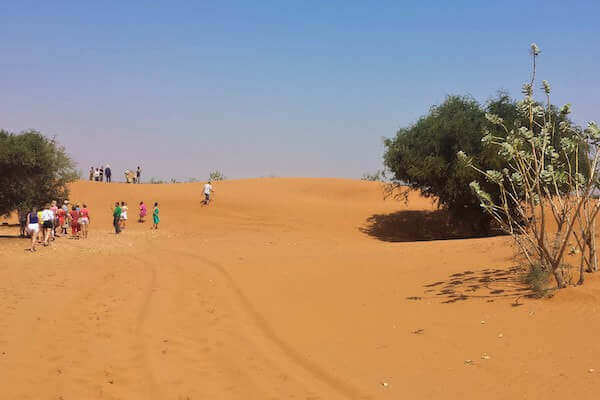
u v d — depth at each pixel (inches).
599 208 310.0
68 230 1151.0
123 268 602.5
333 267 493.4
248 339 311.0
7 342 303.0
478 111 1125.1
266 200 1579.7
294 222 1354.6
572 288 296.4
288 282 451.8
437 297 343.0
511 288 331.9
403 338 281.9
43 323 346.0
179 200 1561.3
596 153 299.9
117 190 1651.1
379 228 1349.7
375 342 283.0
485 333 268.4
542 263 331.9
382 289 387.5
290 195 1734.7
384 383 230.7
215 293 434.3
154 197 1595.7
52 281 510.0
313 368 259.3
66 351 290.7
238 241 972.6
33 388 237.5
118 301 413.1
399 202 1697.8
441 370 235.5
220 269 551.5
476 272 389.4
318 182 1923.0
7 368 260.7
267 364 268.7
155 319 356.8
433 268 426.9
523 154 324.8
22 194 984.3
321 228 1307.8
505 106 1073.5
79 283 498.3
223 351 291.4
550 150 325.4
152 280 509.7
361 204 1635.1
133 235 1091.9
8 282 503.8
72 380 248.5
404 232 1328.7
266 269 523.5
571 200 341.4
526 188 327.9
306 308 366.3
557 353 231.1
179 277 522.6
